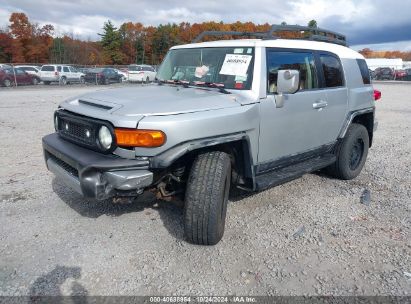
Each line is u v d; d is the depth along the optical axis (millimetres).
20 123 10008
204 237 3424
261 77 3938
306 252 3512
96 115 3297
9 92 21453
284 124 4215
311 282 3066
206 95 3742
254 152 3898
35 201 4504
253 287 2990
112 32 72938
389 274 3186
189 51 4664
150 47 76125
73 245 3529
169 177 3572
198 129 3266
